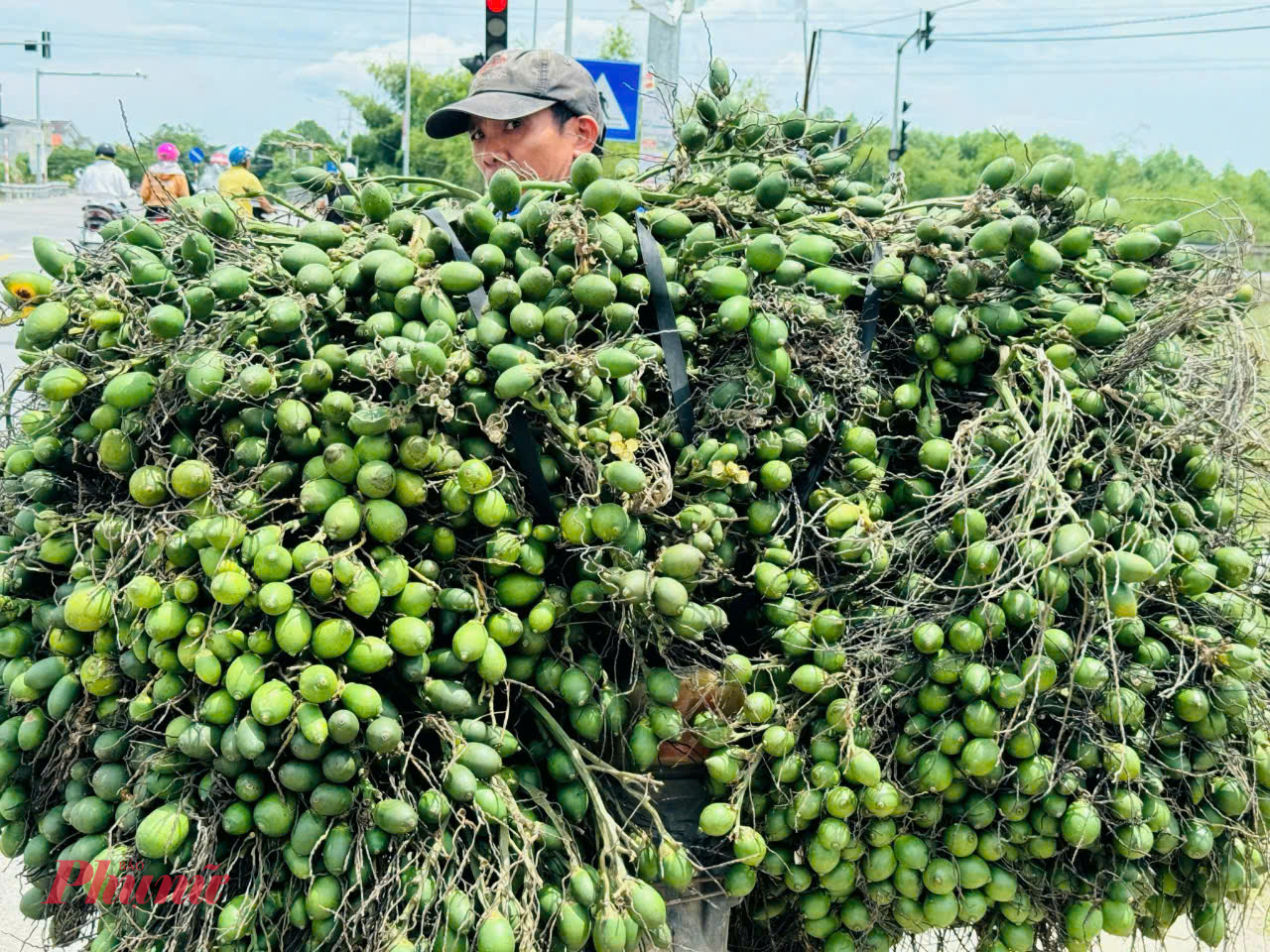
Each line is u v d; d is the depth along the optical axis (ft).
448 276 5.49
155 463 5.41
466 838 5.38
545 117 9.32
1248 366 5.94
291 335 5.49
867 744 5.61
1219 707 5.62
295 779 4.91
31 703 5.56
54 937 5.75
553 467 5.68
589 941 5.70
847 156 7.04
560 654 5.79
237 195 6.29
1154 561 5.65
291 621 4.97
